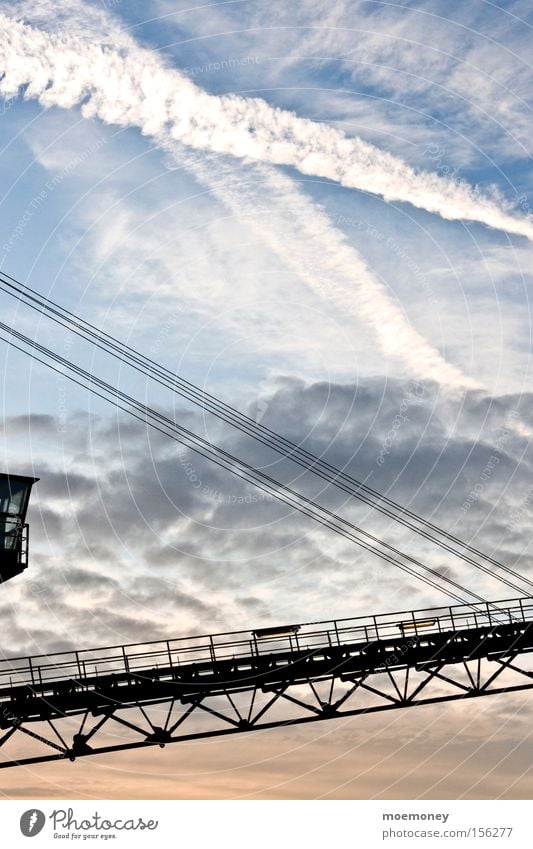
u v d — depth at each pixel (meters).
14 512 40.03
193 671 36.97
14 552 39.62
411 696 39.00
